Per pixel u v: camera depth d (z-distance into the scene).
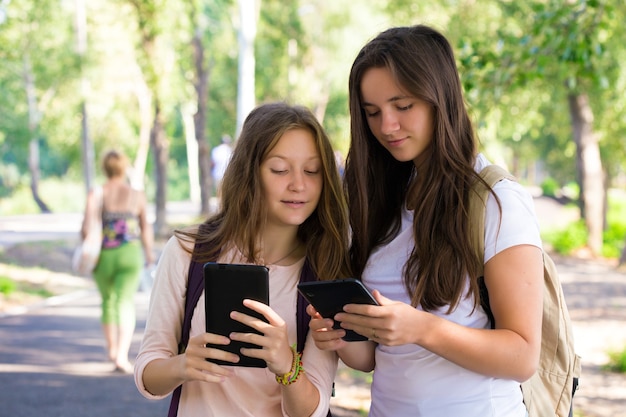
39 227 32.06
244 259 2.77
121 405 6.98
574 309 13.09
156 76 23.30
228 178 2.78
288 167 2.71
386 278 2.72
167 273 2.76
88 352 9.48
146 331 2.75
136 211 8.16
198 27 24.30
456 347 2.35
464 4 18.92
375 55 2.56
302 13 32.28
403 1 19.56
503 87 6.97
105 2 24.00
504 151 45.50
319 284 2.33
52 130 36.94
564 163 36.56
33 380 7.93
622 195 43.66
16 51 23.67
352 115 2.74
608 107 21.81
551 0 7.08
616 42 16.08
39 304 14.14
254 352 2.43
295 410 2.57
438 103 2.53
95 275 8.19
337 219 2.80
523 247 2.44
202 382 2.72
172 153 65.94
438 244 2.54
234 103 33.00
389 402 2.67
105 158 8.01
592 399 7.36
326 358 2.75
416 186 2.73
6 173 56.41
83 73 25.86
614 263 20.97
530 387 2.65
